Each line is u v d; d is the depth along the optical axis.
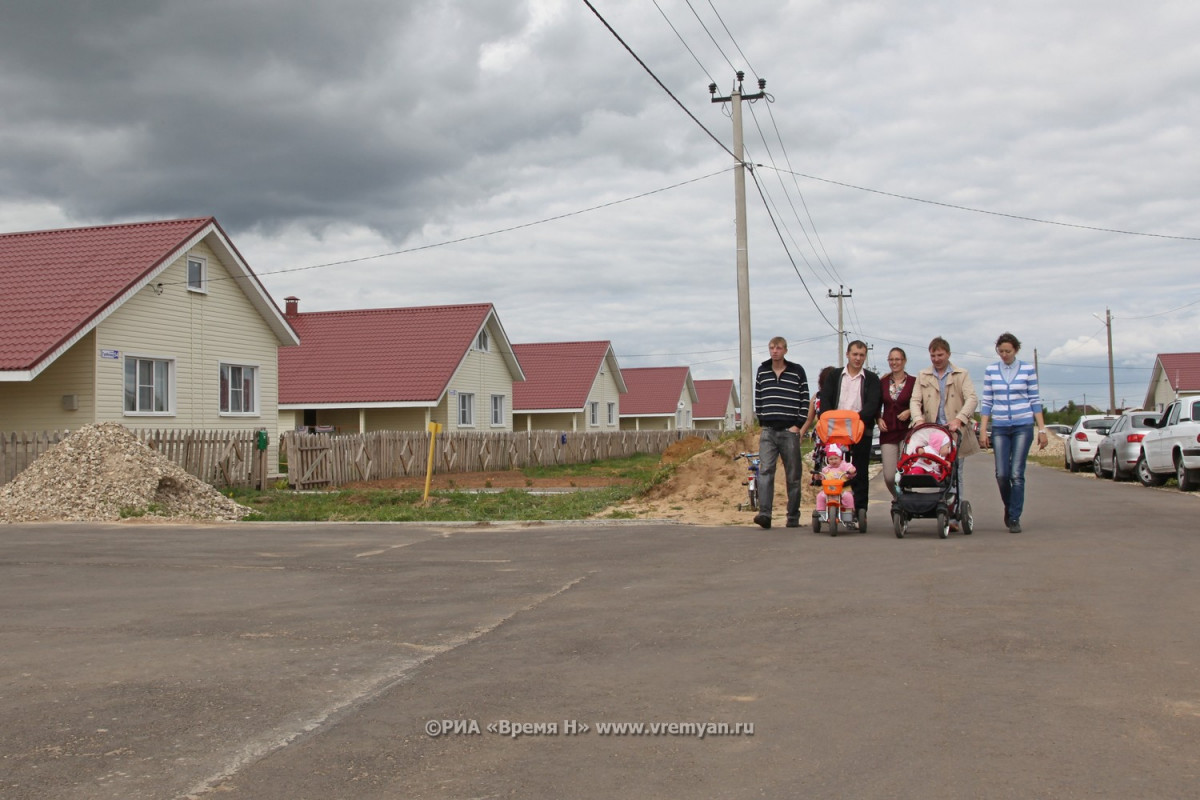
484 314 38.34
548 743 4.37
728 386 77.25
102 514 14.48
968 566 8.35
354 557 9.91
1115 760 4.04
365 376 36.03
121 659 5.87
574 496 17.61
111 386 20.84
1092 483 21.45
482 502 16.86
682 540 10.46
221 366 24.73
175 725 4.68
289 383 36.22
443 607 7.23
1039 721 4.50
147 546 10.95
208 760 4.23
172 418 22.72
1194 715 4.55
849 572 8.18
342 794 3.87
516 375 41.78
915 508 10.16
